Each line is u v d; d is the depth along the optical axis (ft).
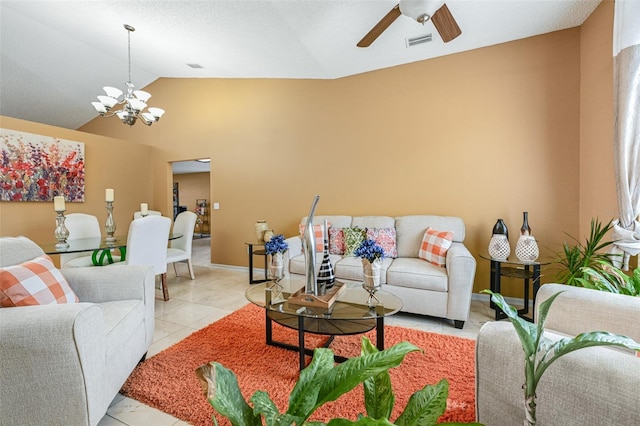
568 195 9.10
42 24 10.89
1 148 11.48
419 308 8.30
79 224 11.28
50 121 16.47
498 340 2.96
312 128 13.15
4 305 4.30
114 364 4.52
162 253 9.80
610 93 7.45
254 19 9.18
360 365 1.90
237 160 14.76
